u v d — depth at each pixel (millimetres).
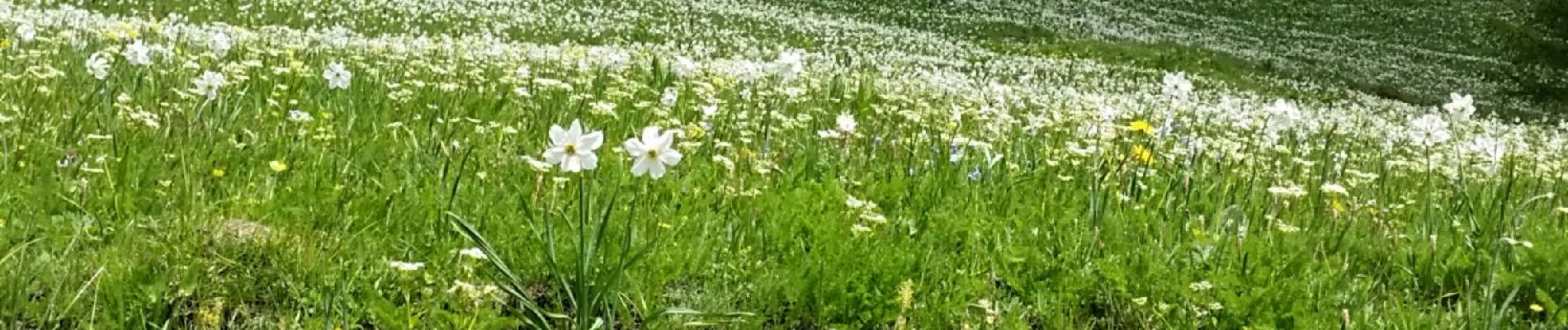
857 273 4359
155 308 3795
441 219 4832
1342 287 4871
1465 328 4566
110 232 4391
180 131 6156
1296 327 4215
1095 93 19969
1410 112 32500
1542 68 42656
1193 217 5957
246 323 3881
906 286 4125
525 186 5441
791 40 37656
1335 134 13719
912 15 51719
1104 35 51844
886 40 40812
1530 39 41312
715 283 4480
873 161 6875
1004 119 9414
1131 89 28078
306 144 6113
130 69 8719
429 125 6887
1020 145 7836
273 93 7621
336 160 5734
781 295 4434
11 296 3682
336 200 4910
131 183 4984
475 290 3775
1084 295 4668
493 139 6691
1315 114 20266
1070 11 58219
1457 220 6371
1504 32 42656
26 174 4957
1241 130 12375
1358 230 6000
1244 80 41062
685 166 6152
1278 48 54188
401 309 3789
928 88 14438
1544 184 8938
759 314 4273
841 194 5297
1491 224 5938
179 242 4156
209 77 6777
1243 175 7371
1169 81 7719
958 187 6129
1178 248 5035
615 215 4902
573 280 4117
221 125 6457
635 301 4234
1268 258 4859
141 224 4402
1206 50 49344
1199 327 4383
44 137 5746
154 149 5609
